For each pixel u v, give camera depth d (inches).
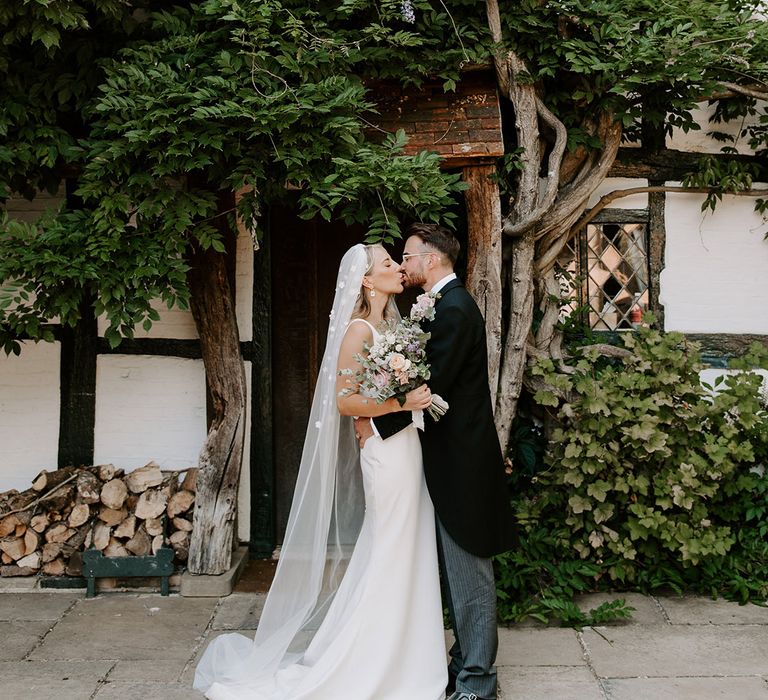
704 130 172.1
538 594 140.9
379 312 112.0
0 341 135.5
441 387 103.9
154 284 129.6
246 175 128.1
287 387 174.7
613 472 145.4
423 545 108.7
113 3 131.1
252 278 169.5
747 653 122.5
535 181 154.2
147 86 128.7
